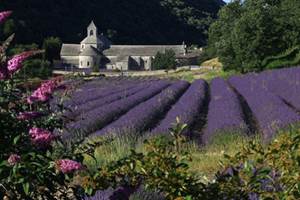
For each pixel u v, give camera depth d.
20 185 4.87
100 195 7.34
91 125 21.20
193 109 25.70
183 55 144.00
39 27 128.12
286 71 46.81
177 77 78.44
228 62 70.25
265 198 5.38
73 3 152.50
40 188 5.19
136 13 171.62
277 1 71.12
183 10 184.75
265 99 27.78
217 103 28.88
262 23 62.47
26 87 5.59
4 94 5.36
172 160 5.58
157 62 126.56
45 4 137.62
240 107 25.83
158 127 19.55
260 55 62.97
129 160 5.60
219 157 13.58
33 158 4.88
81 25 150.75
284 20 62.69
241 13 75.94
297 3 65.56
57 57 122.31
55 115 5.76
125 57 146.00
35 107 5.61
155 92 42.47
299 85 33.62
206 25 186.38
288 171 5.34
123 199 6.05
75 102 33.88
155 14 176.75
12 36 5.45
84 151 5.81
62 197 5.70
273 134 16.12
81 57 139.38
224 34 76.75
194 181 5.48
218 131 17.70
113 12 164.62
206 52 126.81
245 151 5.89
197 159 13.41
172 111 25.59
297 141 5.52
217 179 5.55
